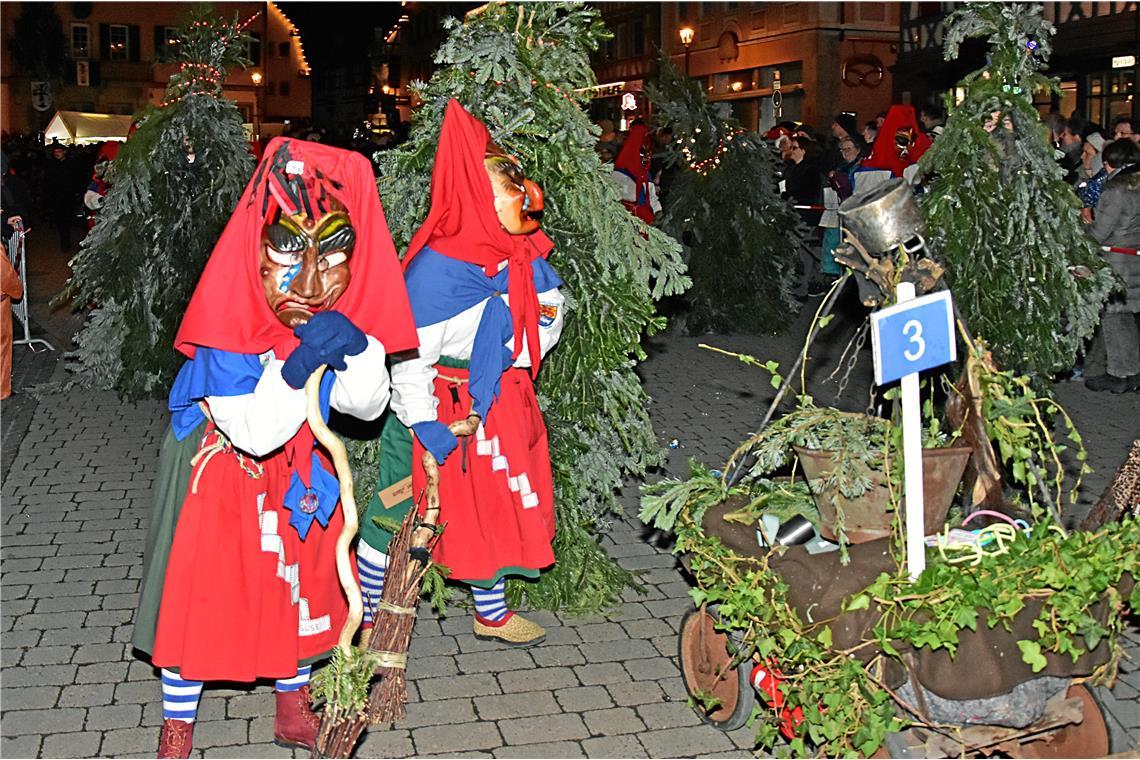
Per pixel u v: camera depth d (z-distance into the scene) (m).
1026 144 5.59
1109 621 3.12
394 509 4.28
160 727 4.09
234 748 3.94
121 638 4.81
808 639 3.13
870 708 3.09
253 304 3.27
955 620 2.92
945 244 5.53
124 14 56.62
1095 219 8.96
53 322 12.79
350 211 3.37
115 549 5.83
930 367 3.10
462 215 4.05
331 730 3.14
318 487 3.55
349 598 3.14
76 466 7.28
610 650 4.70
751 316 11.61
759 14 31.84
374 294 3.41
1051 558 3.05
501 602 4.72
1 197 11.85
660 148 13.77
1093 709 3.37
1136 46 19.42
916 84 26.22
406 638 3.26
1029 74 5.68
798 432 3.51
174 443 3.57
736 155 11.50
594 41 4.73
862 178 11.14
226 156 8.50
